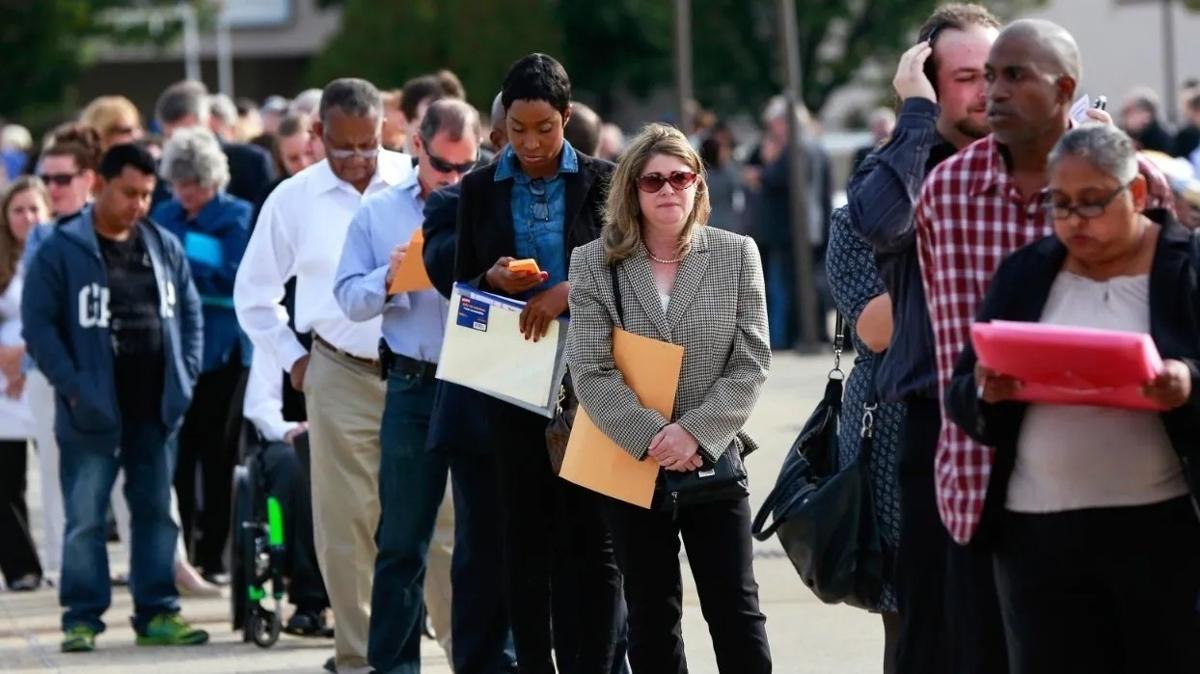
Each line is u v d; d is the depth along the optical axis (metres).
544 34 117.94
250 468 24.50
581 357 17.20
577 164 18.69
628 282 17.25
